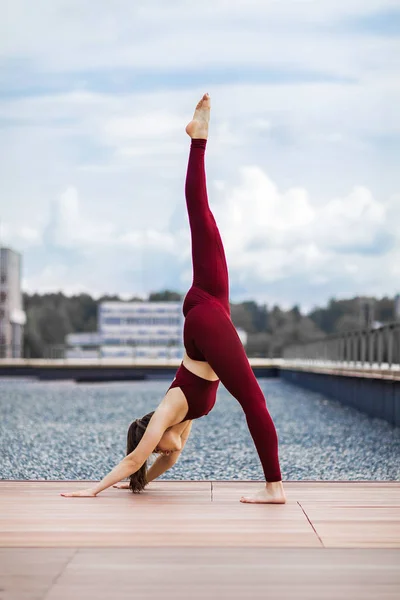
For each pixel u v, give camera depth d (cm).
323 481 557
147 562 343
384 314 8325
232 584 313
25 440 1170
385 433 1261
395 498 491
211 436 1246
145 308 7362
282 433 1270
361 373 1667
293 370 3114
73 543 376
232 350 492
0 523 419
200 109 516
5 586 310
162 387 2834
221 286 509
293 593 303
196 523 421
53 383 3212
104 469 866
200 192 511
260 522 423
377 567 336
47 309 10025
